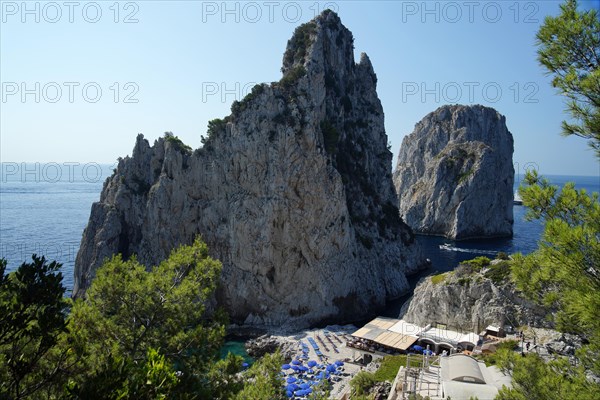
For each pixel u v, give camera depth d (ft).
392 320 196.44
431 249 497.05
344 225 287.48
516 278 47.19
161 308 71.72
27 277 39.78
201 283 82.64
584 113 40.47
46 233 494.18
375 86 411.54
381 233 354.13
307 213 275.39
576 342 120.37
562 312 45.06
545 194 43.60
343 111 357.82
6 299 41.42
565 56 42.01
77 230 516.32
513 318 150.41
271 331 244.01
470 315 163.63
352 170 353.31
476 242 559.38
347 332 232.53
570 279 40.19
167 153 306.35
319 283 270.67
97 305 71.20
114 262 78.23
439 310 176.14
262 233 267.18
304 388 154.51
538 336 133.90
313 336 224.53
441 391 96.17
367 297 295.48
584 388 42.42
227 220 279.49
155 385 34.91
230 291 267.59
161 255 294.66
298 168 274.16
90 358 55.93
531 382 47.70
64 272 345.10
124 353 64.69
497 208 622.95
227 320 81.97
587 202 41.55
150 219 301.84
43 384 45.14
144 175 341.41
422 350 160.56
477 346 142.20
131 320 71.67
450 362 104.58
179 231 296.51
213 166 287.48
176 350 70.95
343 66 373.20
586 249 38.40
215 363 73.20
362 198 350.23
